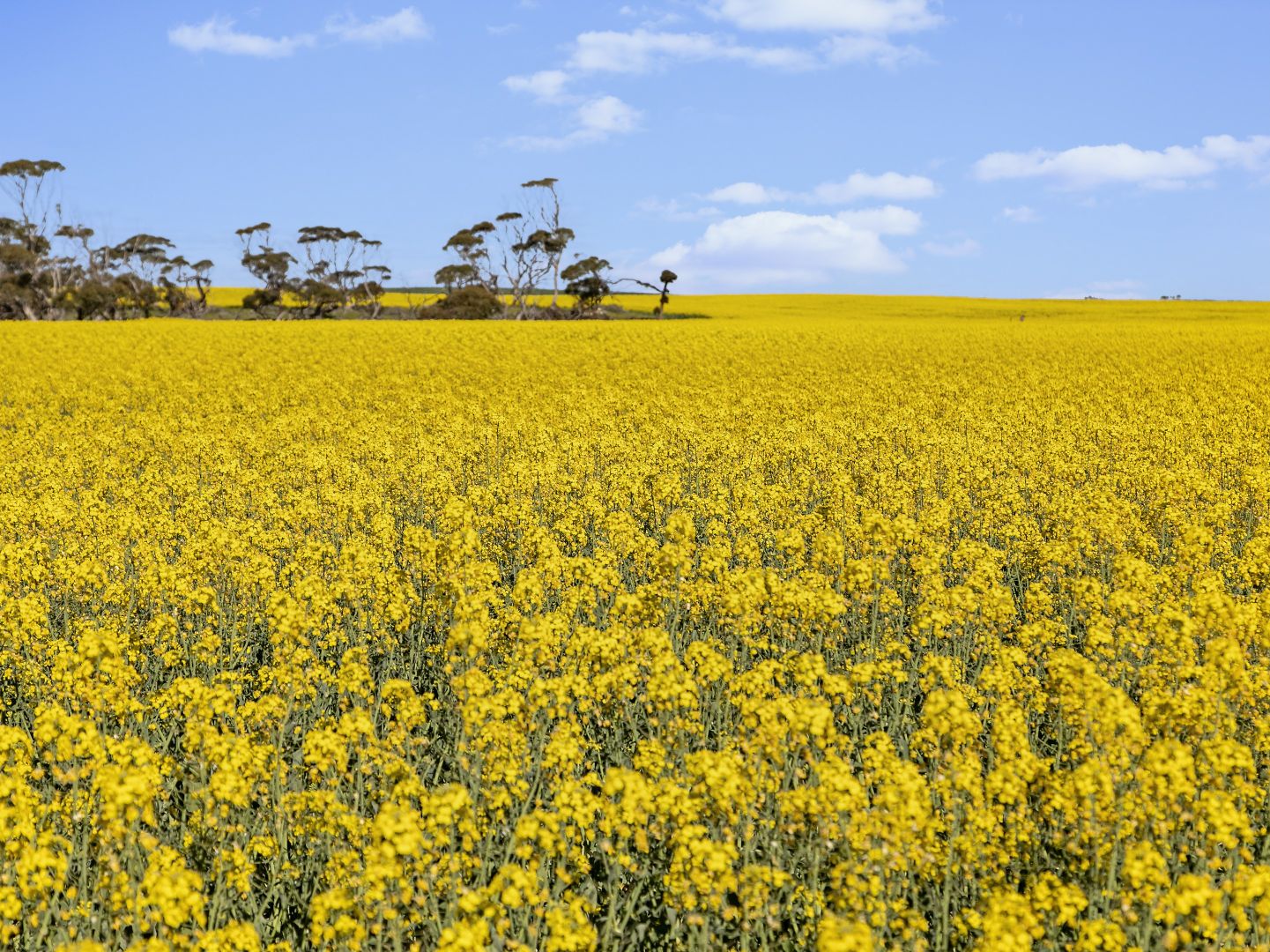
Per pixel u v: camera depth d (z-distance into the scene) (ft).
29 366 133.80
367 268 366.63
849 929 14.47
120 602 35.45
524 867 19.16
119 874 17.42
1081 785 18.65
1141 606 31.58
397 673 32.53
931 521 44.98
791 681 29.45
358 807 21.85
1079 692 22.94
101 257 346.95
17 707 29.48
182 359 145.18
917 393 111.14
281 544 44.65
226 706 23.94
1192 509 52.06
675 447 72.69
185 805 22.25
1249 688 24.39
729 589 32.55
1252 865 19.58
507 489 55.67
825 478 62.90
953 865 18.93
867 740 21.97
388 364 143.02
